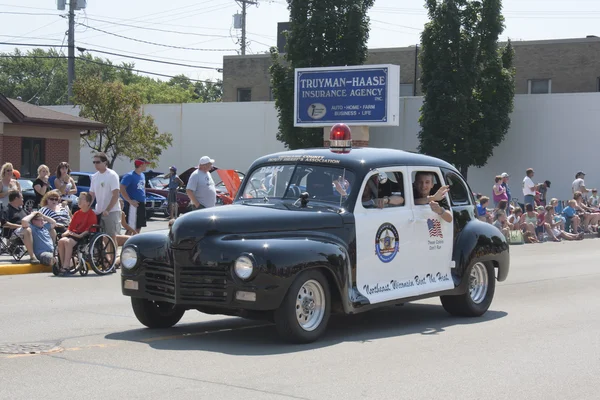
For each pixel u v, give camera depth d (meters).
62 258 14.19
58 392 6.29
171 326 9.42
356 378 6.88
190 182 15.39
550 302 11.97
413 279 9.45
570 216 25.91
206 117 41.00
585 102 34.09
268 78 56.28
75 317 10.04
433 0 34.31
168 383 6.60
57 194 15.56
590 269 16.83
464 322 10.03
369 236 8.87
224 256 7.86
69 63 44.97
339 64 35.72
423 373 7.12
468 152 33.78
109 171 14.59
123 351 7.90
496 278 10.73
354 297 8.61
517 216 24.50
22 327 9.28
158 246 8.50
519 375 7.12
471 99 33.94
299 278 8.02
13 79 103.12
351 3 35.91
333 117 30.92
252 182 9.46
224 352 7.89
